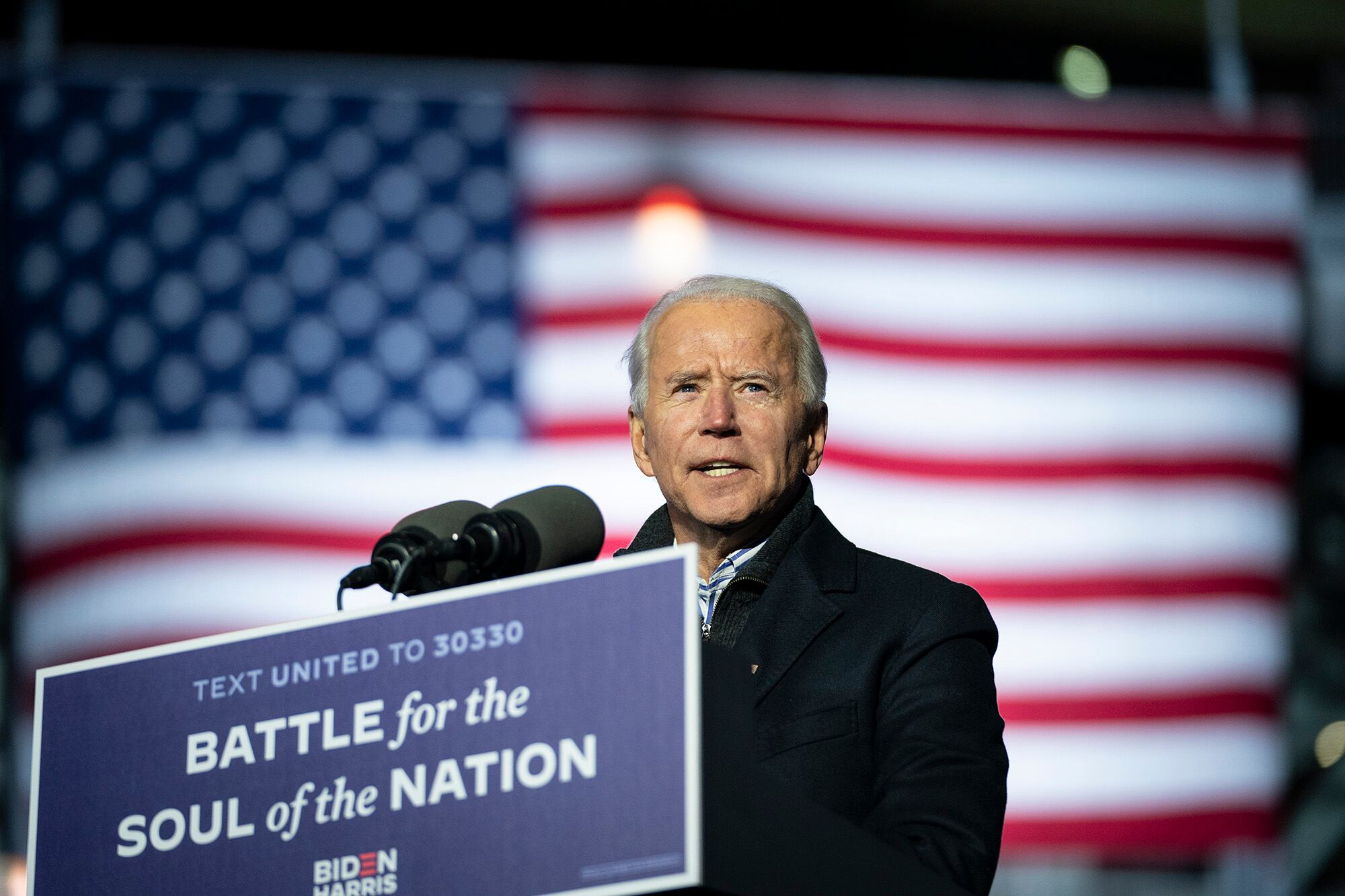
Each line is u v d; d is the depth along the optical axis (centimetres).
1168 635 2700
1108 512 2741
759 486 814
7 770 2564
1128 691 2677
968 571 2709
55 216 2758
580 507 715
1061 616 2700
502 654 557
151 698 619
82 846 617
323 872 567
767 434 816
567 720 541
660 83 2833
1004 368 2789
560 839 530
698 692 523
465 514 719
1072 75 3209
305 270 2739
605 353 2716
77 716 633
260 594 2625
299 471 2664
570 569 555
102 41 3009
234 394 2694
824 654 756
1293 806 2684
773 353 830
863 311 2803
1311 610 2839
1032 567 2714
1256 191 2895
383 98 2809
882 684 747
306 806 577
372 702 574
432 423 2680
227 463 2666
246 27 3052
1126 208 2877
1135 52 3228
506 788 544
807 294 2803
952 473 2739
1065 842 2638
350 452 2672
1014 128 2880
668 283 2766
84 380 2703
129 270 2741
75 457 2675
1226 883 2762
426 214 2764
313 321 2722
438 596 573
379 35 3098
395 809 560
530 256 2755
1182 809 2652
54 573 2631
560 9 3120
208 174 2775
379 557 698
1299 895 2742
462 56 3109
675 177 2809
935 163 2862
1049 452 2764
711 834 520
